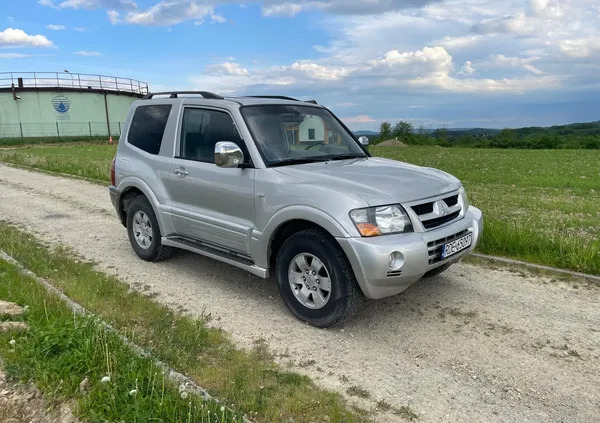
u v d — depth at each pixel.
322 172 4.59
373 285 3.95
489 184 16.84
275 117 5.19
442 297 5.12
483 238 6.69
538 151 43.84
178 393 3.03
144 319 4.43
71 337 3.48
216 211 5.16
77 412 2.90
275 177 4.55
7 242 6.71
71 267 5.82
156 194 5.89
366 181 4.37
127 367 3.21
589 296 5.14
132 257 6.60
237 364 3.68
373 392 3.40
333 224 4.00
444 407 3.24
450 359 3.87
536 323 4.50
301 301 4.48
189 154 5.52
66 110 51.84
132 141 6.41
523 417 3.14
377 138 97.50
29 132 50.09
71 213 9.55
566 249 6.21
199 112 5.48
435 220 4.35
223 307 4.89
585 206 11.30
